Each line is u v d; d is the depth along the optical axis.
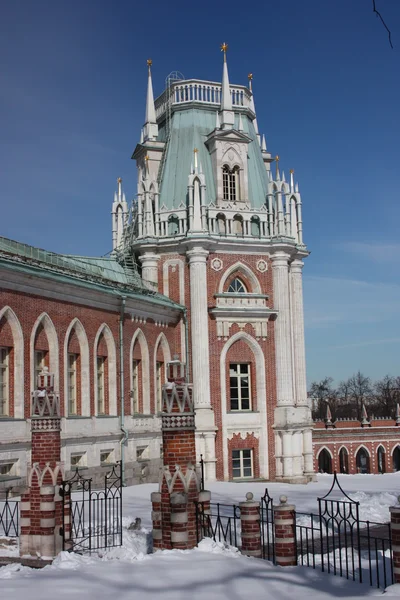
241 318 53.66
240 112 60.44
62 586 16.67
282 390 53.88
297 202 58.41
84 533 24.33
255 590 16.39
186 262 53.84
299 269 57.62
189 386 21.53
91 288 42.97
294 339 56.66
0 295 36.03
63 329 40.94
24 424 37.12
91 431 42.78
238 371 53.97
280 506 19.52
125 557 20.50
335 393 190.12
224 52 59.03
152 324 50.38
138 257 55.38
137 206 56.88
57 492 22.52
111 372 45.59
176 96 60.06
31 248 43.22
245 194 56.25
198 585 16.73
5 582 17.11
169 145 58.41
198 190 54.06
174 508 20.69
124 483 45.16
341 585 17.14
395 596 15.67
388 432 84.62
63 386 40.69
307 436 54.31
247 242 54.56
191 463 21.23
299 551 23.53
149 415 48.88
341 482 50.50
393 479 53.38
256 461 53.12
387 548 24.05
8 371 37.09
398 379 182.75
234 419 52.78
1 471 35.81
